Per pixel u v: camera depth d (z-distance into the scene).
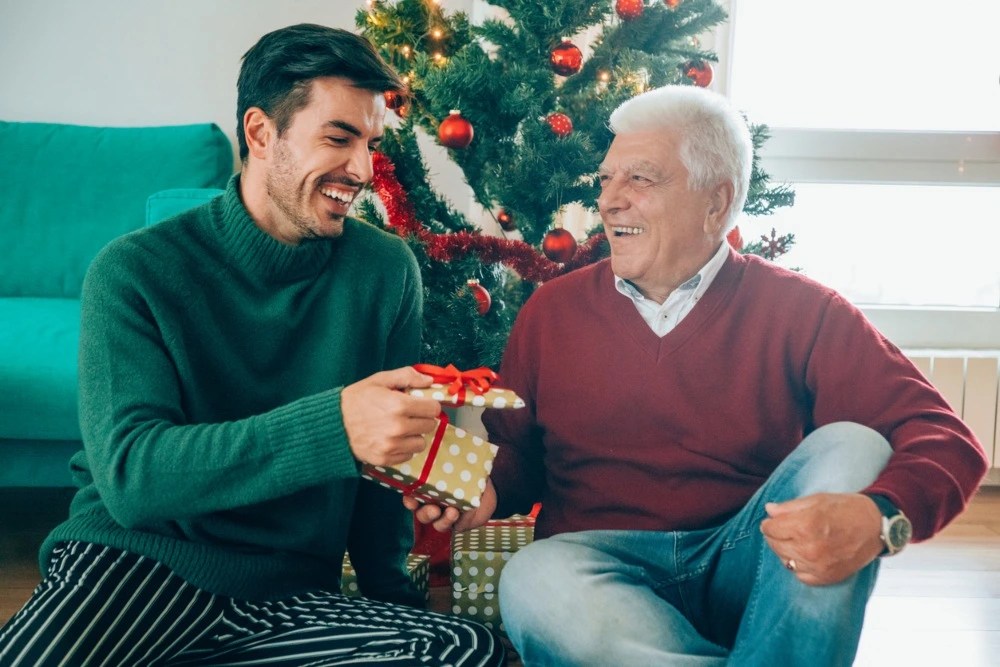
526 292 2.11
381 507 1.44
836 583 1.03
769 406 1.34
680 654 1.14
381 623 1.22
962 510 1.14
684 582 1.29
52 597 1.13
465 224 2.11
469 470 1.21
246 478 1.10
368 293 1.38
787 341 1.34
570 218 2.48
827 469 1.12
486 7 2.65
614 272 1.38
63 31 2.68
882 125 2.94
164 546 1.17
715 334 1.34
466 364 1.96
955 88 2.91
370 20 1.98
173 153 2.46
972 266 2.98
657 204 1.33
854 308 1.35
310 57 1.21
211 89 2.74
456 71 1.82
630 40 2.00
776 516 1.04
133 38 2.70
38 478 1.96
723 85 2.88
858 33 2.90
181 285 1.24
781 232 2.98
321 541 1.32
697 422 1.33
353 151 1.25
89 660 1.10
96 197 2.43
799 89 2.93
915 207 2.96
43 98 2.70
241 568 1.21
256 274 1.29
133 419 1.14
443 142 1.87
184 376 1.21
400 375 1.12
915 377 1.28
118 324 1.19
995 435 2.79
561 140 1.88
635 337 1.36
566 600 1.18
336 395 1.09
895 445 1.21
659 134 1.33
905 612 1.90
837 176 2.91
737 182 1.37
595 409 1.37
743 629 1.11
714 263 1.37
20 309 2.13
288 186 1.25
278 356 1.31
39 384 1.88
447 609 1.86
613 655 1.15
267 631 1.22
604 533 1.31
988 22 2.89
